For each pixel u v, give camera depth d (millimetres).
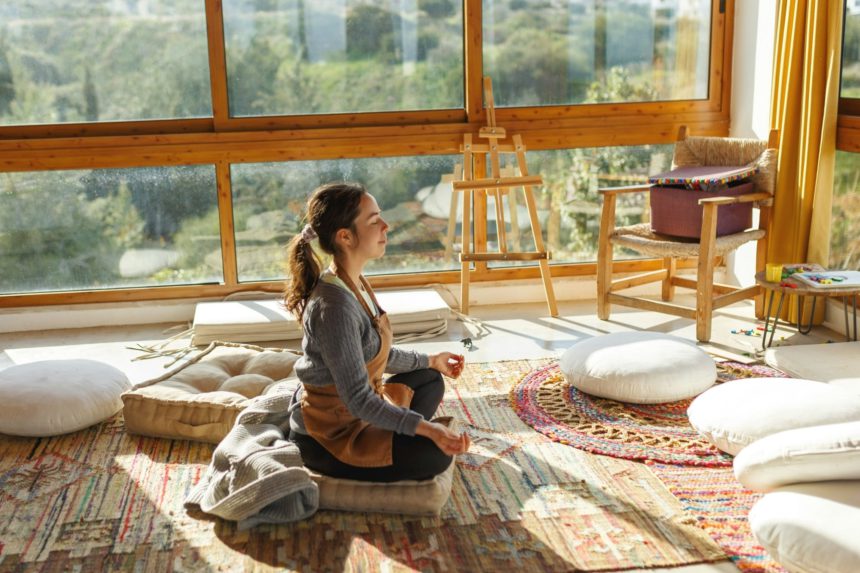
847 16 3762
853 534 1826
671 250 3865
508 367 3555
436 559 2184
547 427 2936
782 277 3652
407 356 2572
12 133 4219
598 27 4438
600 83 4504
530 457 2730
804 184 3889
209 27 4195
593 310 4406
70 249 4363
